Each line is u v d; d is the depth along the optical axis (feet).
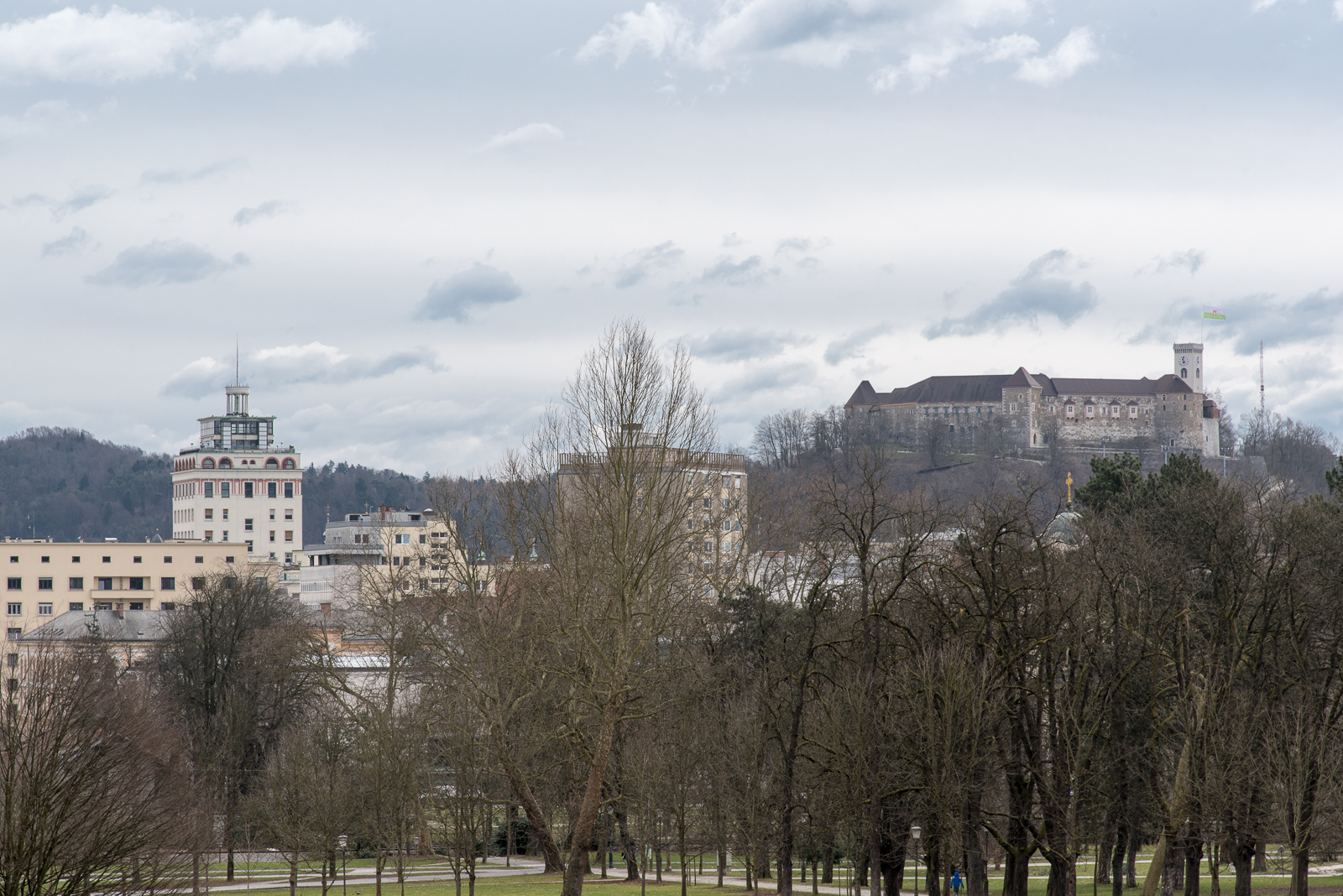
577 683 271.08
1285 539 298.97
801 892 366.84
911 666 289.94
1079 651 280.92
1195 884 301.63
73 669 254.88
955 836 268.41
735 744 336.90
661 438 283.79
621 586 263.90
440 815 379.76
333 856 350.02
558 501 307.78
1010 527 296.71
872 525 302.66
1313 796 270.67
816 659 336.90
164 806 266.36
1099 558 302.04
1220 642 298.35
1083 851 304.71
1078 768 262.26
